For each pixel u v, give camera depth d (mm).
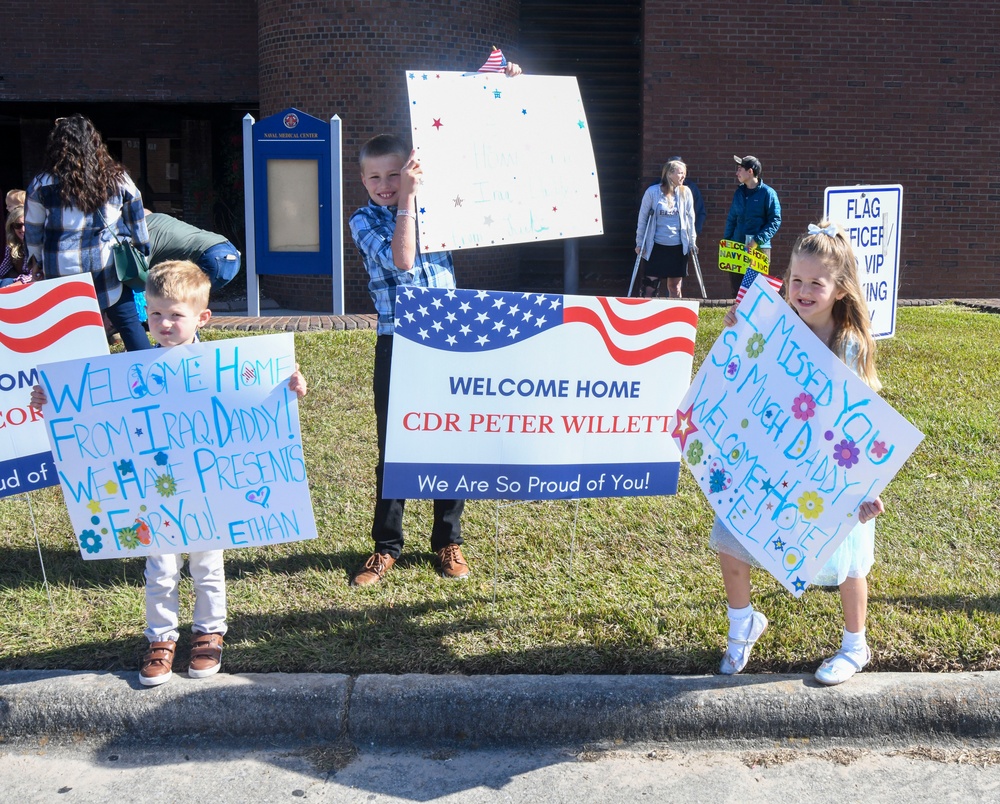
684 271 11789
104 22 15250
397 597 4184
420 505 5234
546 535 4832
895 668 3678
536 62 15273
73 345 4035
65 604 4141
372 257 4242
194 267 3697
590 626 3914
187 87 15414
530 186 4238
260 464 3654
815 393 3451
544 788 3199
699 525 4922
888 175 13695
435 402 3844
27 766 3314
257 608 4094
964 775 3268
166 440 3604
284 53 13047
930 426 6223
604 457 3996
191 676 3566
